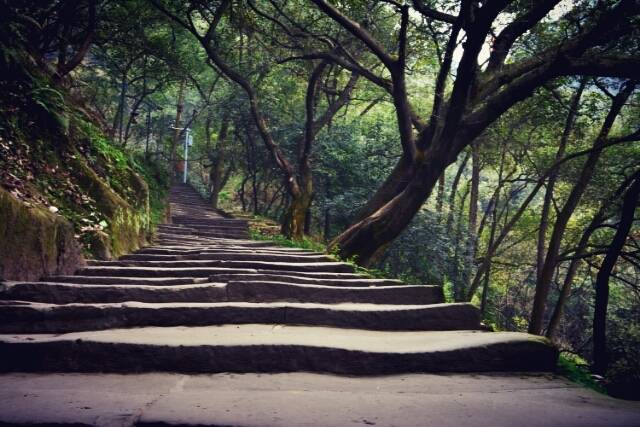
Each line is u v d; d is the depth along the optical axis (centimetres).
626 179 1405
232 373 336
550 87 1316
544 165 1880
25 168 670
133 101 2952
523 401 286
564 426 244
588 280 2970
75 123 916
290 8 1758
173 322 440
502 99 1059
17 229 525
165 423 238
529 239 2530
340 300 559
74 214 724
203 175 4100
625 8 928
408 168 1265
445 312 466
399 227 1151
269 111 2308
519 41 1365
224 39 1853
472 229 2058
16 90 746
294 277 638
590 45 1016
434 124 1150
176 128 2809
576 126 1641
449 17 1134
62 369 337
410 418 252
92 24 1223
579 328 2748
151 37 1759
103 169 939
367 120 2358
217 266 761
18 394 279
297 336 391
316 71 1611
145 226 1093
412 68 1734
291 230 1627
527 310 2975
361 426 239
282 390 301
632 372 623
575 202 1380
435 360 348
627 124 1684
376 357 343
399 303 575
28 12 1050
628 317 2439
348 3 1204
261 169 2855
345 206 1859
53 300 488
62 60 1277
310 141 1680
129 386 302
